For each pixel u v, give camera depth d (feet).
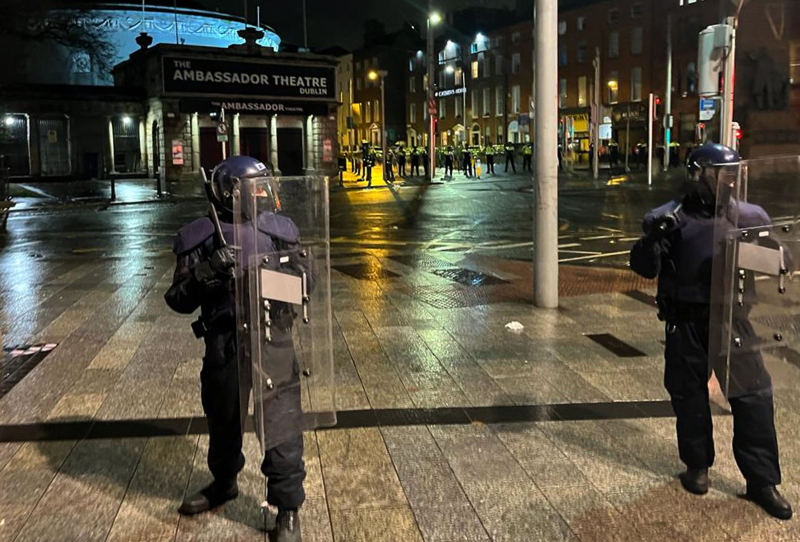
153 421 15.67
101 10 172.24
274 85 132.46
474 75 247.29
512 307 27.25
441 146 246.06
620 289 30.60
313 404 11.39
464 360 20.29
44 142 136.05
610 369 19.29
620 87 197.06
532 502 12.02
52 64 170.60
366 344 22.06
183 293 10.65
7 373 19.16
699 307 11.73
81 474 13.11
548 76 25.61
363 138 301.43
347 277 34.81
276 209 10.85
